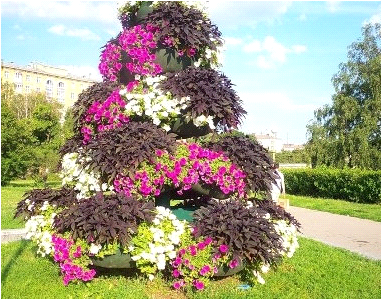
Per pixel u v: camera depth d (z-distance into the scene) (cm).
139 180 428
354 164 2350
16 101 3422
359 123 2411
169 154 434
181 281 426
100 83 495
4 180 2108
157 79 468
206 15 524
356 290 477
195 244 423
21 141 2198
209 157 450
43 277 474
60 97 6028
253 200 515
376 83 2380
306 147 2555
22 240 701
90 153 438
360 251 732
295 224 527
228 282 463
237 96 471
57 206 485
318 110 2539
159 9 479
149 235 418
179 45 482
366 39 2517
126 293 414
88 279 432
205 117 453
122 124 457
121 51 491
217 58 520
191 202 561
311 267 559
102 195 434
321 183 1925
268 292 441
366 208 1445
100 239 400
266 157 486
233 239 399
